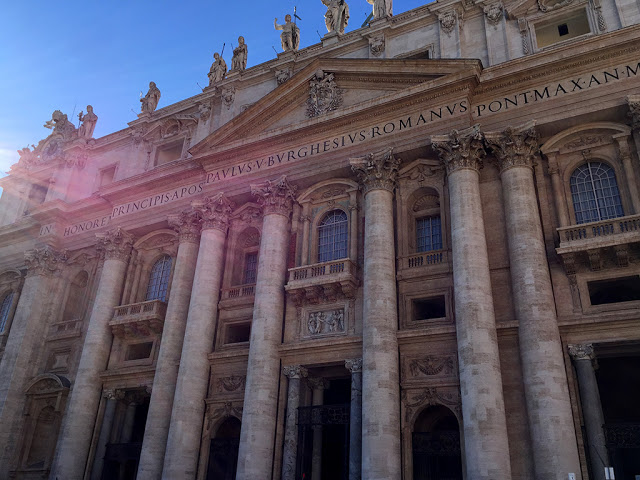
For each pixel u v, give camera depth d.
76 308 36.09
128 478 30.95
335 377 26.59
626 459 23.11
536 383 20.12
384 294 23.84
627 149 22.94
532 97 24.91
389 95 26.97
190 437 26.00
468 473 19.59
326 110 29.25
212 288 29.00
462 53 27.95
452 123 25.55
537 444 19.45
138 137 37.81
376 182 26.16
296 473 23.73
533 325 20.94
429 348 23.12
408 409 22.48
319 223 28.58
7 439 31.86
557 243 23.00
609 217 22.97
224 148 31.19
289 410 24.75
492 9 28.11
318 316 26.05
